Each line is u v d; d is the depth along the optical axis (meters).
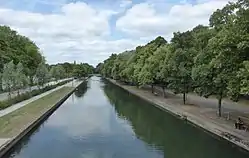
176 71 53.56
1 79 62.16
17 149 31.64
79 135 37.75
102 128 41.66
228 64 28.11
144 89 101.19
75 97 85.56
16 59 81.81
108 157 29.31
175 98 68.62
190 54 51.38
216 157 28.16
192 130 39.28
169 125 43.00
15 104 56.53
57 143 34.00
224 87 34.97
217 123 37.22
